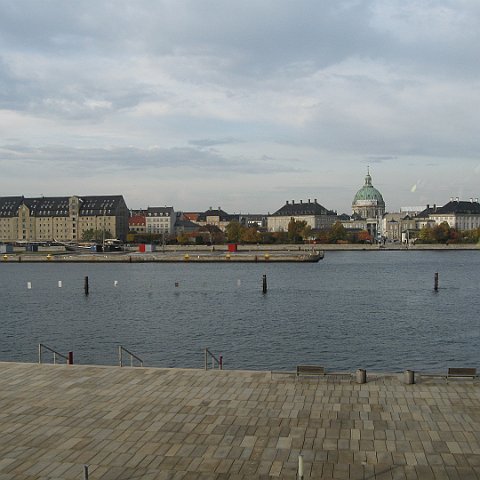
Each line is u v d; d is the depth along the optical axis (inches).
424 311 3038.9
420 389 1193.4
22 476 823.1
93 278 5226.4
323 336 2342.5
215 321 2758.4
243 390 1198.9
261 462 860.6
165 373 1331.2
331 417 1040.2
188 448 914.1
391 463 852.6
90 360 1993.1
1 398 1170.0
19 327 2672.2
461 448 901.8
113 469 844.0
